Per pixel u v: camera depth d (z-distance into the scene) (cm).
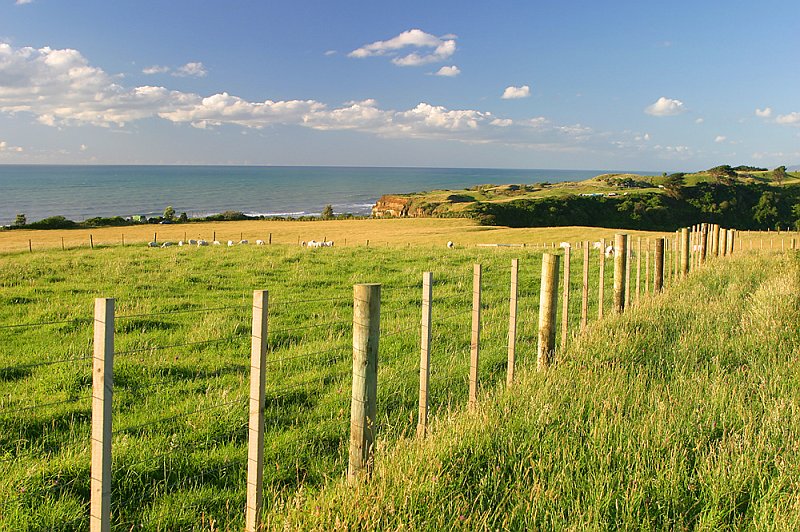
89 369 835
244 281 1722
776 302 1054
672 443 516
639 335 874
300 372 832
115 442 575
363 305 457
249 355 933
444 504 422
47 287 1562
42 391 751
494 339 1003
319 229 8219
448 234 7038
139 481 509
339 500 416
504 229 7494
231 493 494
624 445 509
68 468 521
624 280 1115
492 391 670
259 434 407
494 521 401
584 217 12100
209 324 1117
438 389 743
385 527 386
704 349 841
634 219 12350
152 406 691
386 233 7406
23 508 460
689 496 444
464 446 508
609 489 435
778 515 403
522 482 453
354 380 465
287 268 1988
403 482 432
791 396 638
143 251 2589
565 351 816
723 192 14050
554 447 505
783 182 17288
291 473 527
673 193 13912
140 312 1258
